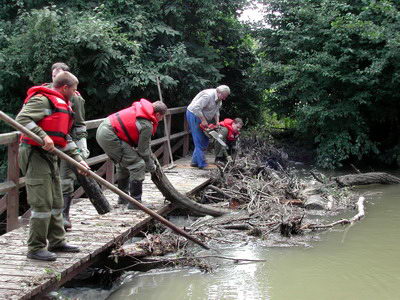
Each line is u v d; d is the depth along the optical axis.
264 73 12.74
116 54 10.07
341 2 12.30
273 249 6.16
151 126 6.07
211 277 5.26
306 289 4.95
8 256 4.56
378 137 12.77
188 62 11.26
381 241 6.51
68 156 4.35
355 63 11.56
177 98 12.05
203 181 8.38
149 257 5.52
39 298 4.07
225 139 9.50
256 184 8.54
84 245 4.91
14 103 10.90
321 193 8.87
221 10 12.96
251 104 14.34
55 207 4.53
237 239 6.48
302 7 12.02
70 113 4.47
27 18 9.89
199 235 6.30
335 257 5.88
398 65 10.82
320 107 11.29
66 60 9.80
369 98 11.59
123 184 6.71
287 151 13.45
